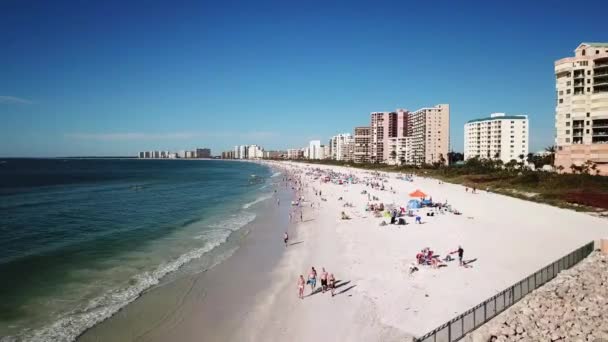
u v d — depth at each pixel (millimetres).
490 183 96125
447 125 196000
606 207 55281
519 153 167375
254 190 100625
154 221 52938
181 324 21141
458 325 16750
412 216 50906
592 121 93625
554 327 17656
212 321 21516
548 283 23391
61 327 20562
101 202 74188
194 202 74688
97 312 22547
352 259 32188
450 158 196625
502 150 168375
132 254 35406
